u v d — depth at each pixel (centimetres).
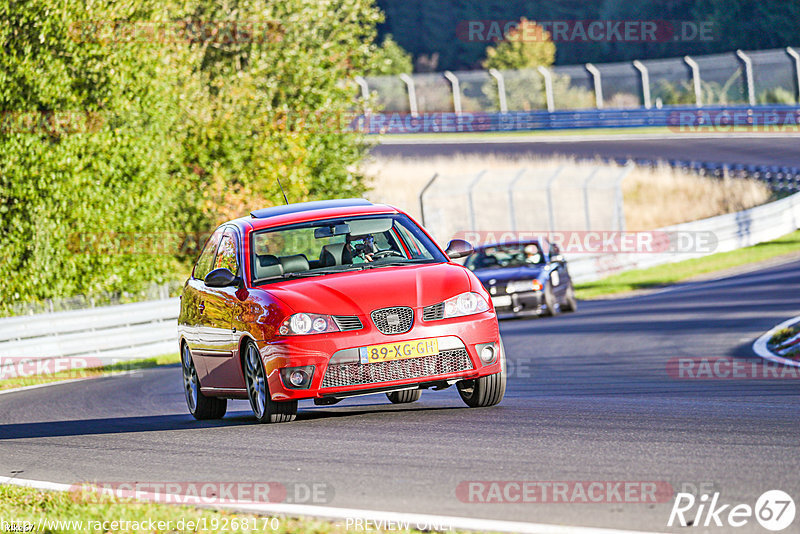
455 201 15712
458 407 3344
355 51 11619
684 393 3769
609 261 11419
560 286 8394
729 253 12262
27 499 2369
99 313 7244
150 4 8912
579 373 4809
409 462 2433
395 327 2992
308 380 2955
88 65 8475
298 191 10300
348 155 11569
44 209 8444
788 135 19300
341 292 3034
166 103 9069
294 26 10919
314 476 2359
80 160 8538
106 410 4366
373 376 2966
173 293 8894
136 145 8688
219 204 9894
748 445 2408
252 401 3222
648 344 5778
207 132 9906
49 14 8250
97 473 2661
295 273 3244
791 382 3953
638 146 18925
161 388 5219
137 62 8700
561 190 16088
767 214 13350
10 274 8450
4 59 8288
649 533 1727
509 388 4353
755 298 7631
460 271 3206
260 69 10400
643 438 2570
